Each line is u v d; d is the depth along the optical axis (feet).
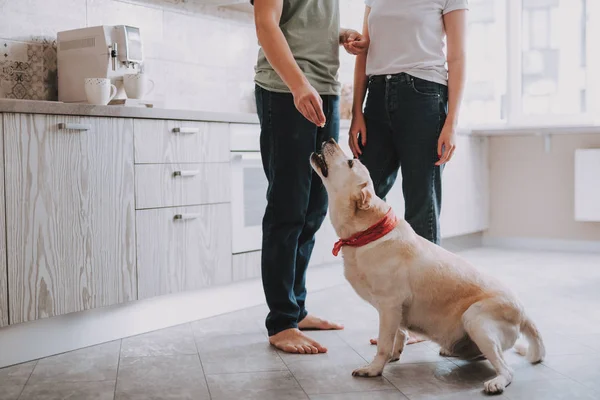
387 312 6.37
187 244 8.90
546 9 15.40
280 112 7.13
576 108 15.25
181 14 11.15
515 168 15.89
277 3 6.75
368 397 5.86
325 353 7.23
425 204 7.37
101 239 7.85
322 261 11.07
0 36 8.81
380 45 7.49
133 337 8.17
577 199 14.75
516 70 15.66
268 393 5.98
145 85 9.23
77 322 7.71
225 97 11.98
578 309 9.19
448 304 6.35
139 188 8.25
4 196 6.91
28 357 7.20
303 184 7.25
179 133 8.74
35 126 7.15
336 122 7.62
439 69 7.38
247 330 8.39
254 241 9.96
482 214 15.87
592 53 14.94
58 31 9.43
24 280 7.11
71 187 7.52
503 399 5.78
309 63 7.26
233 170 9.55
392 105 7.35
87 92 8.46
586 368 6.62
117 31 9.04
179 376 6.50
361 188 6.33
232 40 12.08
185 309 9.04
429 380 6.31
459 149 14.76
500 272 12.28
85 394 6.00
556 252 14.96
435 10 7.35
